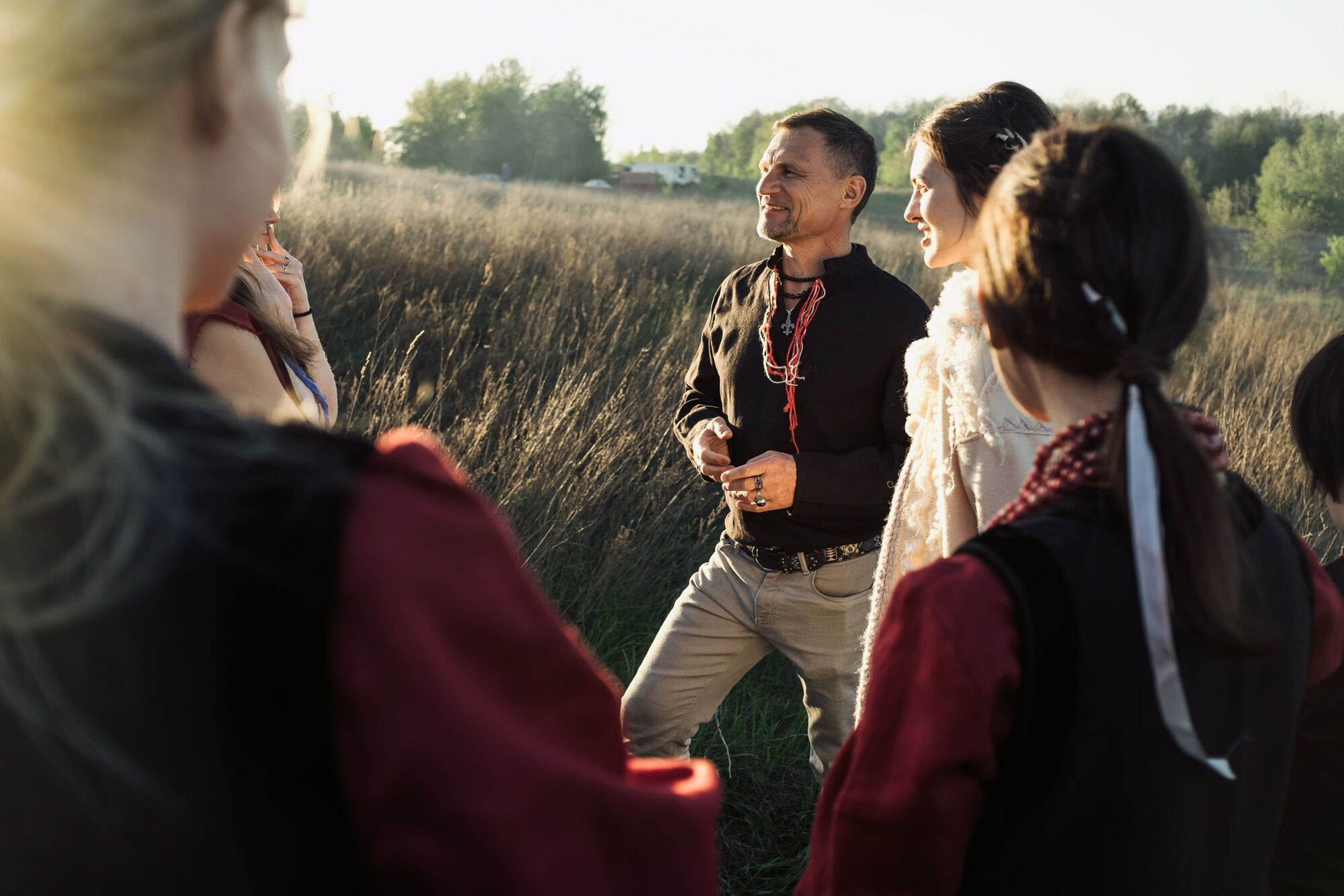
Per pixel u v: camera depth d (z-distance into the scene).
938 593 0.88
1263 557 0.95
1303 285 23.02
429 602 0.53
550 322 5.89
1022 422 1.56
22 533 0.48
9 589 0.48
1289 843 1.30
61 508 0.48
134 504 0.48
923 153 1.83
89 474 0.48
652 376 5.14
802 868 2.71
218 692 0.50
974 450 1.60
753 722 3.25
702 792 0.68
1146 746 0.84
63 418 0.48
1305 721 1.25
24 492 0.48
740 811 2.92
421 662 0.51
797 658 2.38
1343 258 24.52
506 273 7.65
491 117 72.94
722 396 2.55
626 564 3.71
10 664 0.48
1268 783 0.97
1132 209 0.85
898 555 1.82
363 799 0.51
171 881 0.49
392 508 0.54
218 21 0.54
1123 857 0.86
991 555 0.88
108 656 0.48
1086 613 0.84
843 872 0.94
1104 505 0.87
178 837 0.49
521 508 3.52
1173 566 0.81
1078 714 0.83
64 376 0.48
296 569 0.51
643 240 10.84
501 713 0.55
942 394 1.68
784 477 2.23
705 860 0.65
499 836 0.52
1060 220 0.86
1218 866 0.93
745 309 2.50
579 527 3.64
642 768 0.74
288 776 0.51
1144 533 0.79
